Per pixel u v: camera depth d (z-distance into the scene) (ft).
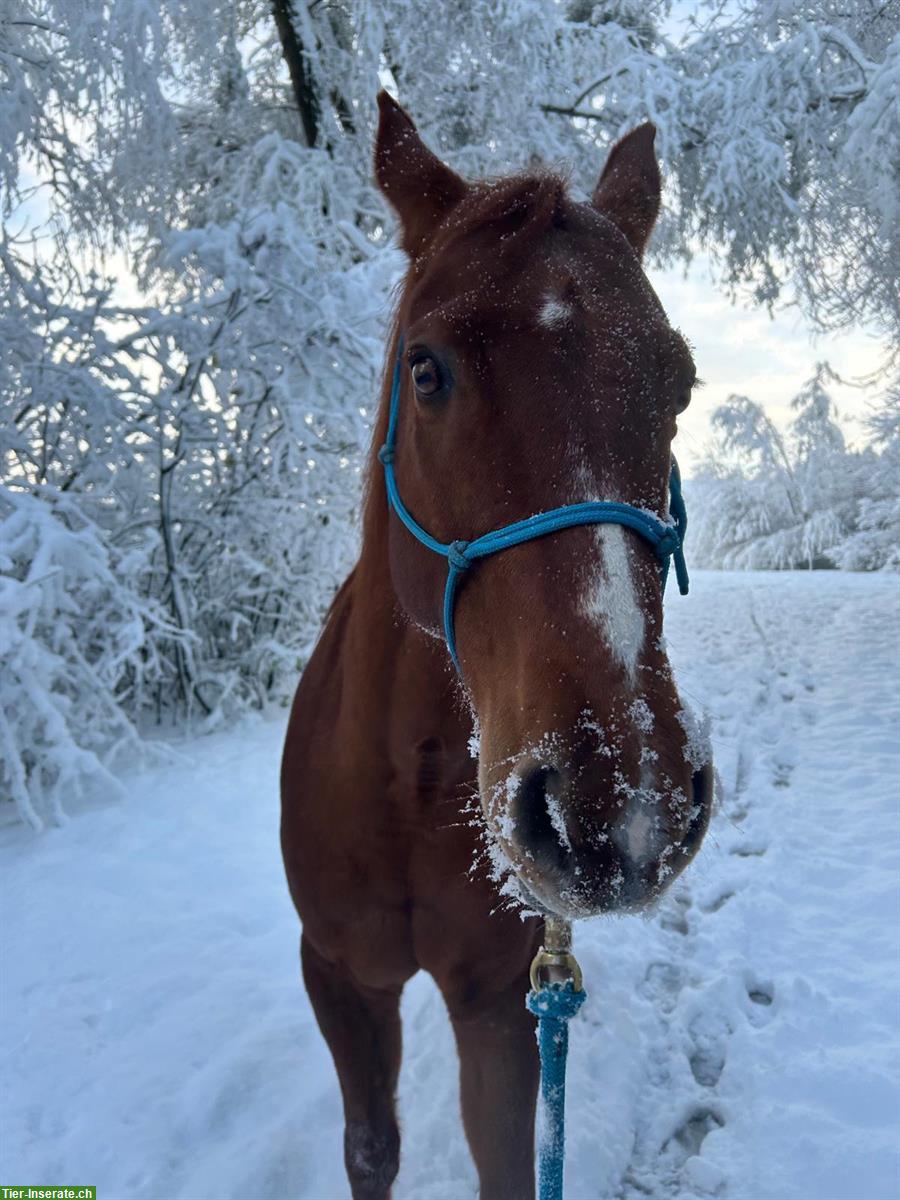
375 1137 5.95
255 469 20.44
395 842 5.53
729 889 12.28
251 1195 7.10
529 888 3.51
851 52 27.58
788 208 29.94
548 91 29.19
